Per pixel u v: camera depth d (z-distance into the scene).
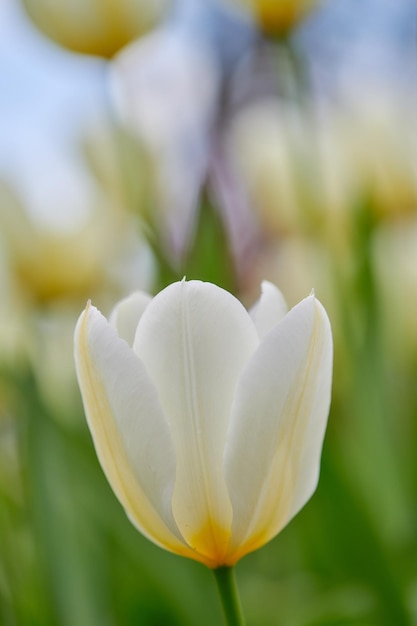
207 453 0.42
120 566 0.60
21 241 0.73
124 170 0.71
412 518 0.62
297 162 0.71
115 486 0.42
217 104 2.02
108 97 0.73
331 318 0.66
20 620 0.56
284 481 0.42
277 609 0.58
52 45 0.75
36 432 0.58
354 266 0.63
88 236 0.74
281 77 0.72
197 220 0.61
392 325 0.69
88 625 0.56
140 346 0.41
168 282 0.61
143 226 0.67
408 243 0.71
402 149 0.73
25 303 0.73
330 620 0.54
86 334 0.41
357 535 0.56
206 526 0.42
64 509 0.58
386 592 0.55
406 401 0.70
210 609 0.59
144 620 0.59
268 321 0.42
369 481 0.62
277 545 0.65
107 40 0.75
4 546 0.56
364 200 0.63
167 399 0.41
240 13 0.75
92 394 0.41
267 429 0.41
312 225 0.71
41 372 0.68
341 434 0.64
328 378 0.41
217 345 0.41
